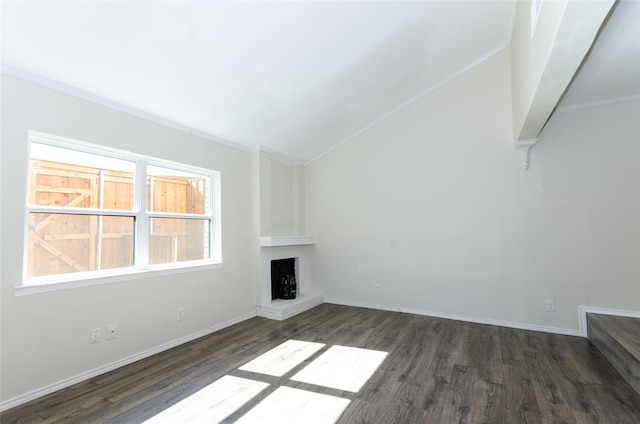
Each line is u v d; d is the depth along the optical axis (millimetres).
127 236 2912
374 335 3436
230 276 3912
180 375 2510
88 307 2486
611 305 3211
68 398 2164
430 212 4207
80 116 2488
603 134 3270
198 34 2307
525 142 3443
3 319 2051
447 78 4105
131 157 2961
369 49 3096
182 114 3170
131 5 1962
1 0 1753
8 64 2105
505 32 3541
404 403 2078
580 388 2234
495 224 3787
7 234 2096
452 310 4039
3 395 2029
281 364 2705
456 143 4047
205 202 3752
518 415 1928
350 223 4859
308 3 2361
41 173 2357
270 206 4609
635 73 2666
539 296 3533
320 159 5172
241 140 4078
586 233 3330
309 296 4797
